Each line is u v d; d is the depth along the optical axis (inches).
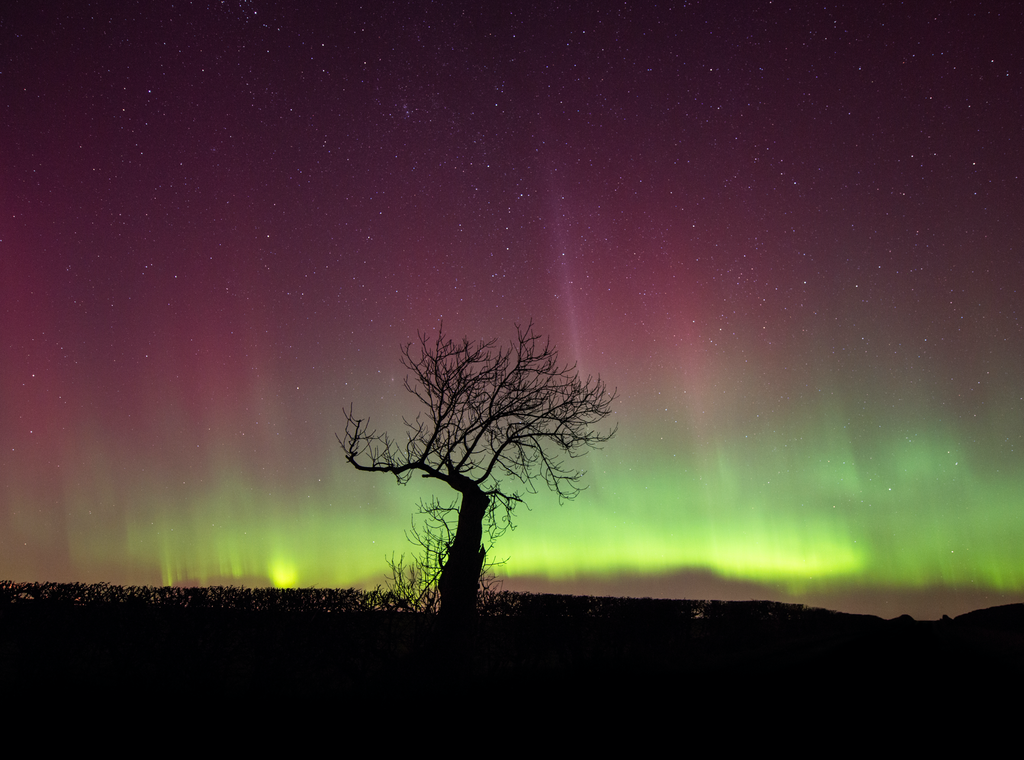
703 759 212.1
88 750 235.1
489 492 453.1
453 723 268.8
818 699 307.7
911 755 215.3
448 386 470.9
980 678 375.2
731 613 669.9
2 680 363.3
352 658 398.0
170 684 346.9
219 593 406.0
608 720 269.0
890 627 786.2
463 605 399.5
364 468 451.5
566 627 426.9
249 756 228.2
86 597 394.9
